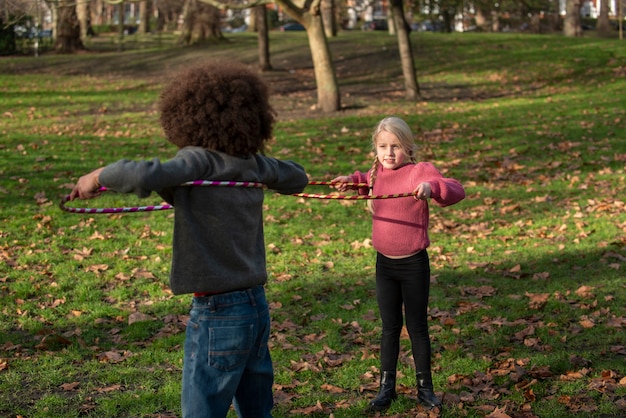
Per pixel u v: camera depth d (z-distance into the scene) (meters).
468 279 7.14
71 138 14.85
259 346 3.21
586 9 65.88
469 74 25.67
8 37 35.16
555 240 8.37
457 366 5.12
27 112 19.09
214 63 3.25
